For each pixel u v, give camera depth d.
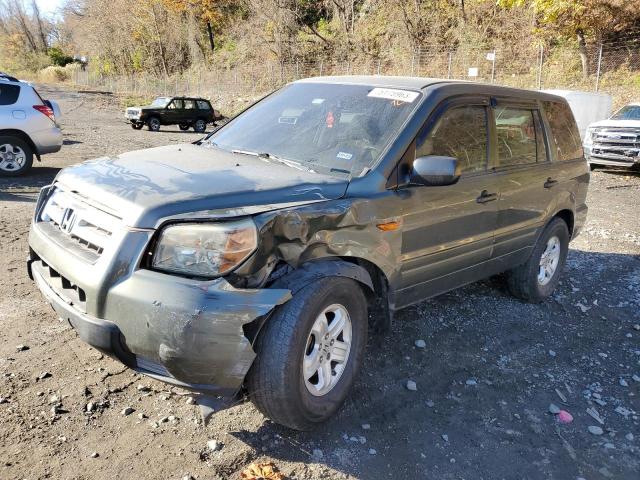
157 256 2.72
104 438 2.97
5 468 2.68
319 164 3.63
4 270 5.30
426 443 3.19
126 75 61.28
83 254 2.93
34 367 3.57
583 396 3.84
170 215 2.73
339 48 39.06
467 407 3.58
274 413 2.91
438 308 5.04
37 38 99.50
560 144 5.37
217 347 2.60
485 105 4.34
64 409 3.17
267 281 2.85
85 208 3.05
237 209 2.80
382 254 3.43
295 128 4.05
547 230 5.24
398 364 4.02
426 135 3.74
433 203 3.75
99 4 64.44
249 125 4.32
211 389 2.70
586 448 3.28
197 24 56.28
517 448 3.23
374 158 3.54
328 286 2.98
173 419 3.17
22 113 10.47
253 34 44.75
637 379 4.10
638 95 23.44
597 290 5.90
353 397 3.56
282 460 2.92
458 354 4.25
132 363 2.80
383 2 36.78
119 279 2.73
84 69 78.75
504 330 4.73
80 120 27.83
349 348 3.30
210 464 2.84
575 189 5.52
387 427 3.30
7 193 9.02
